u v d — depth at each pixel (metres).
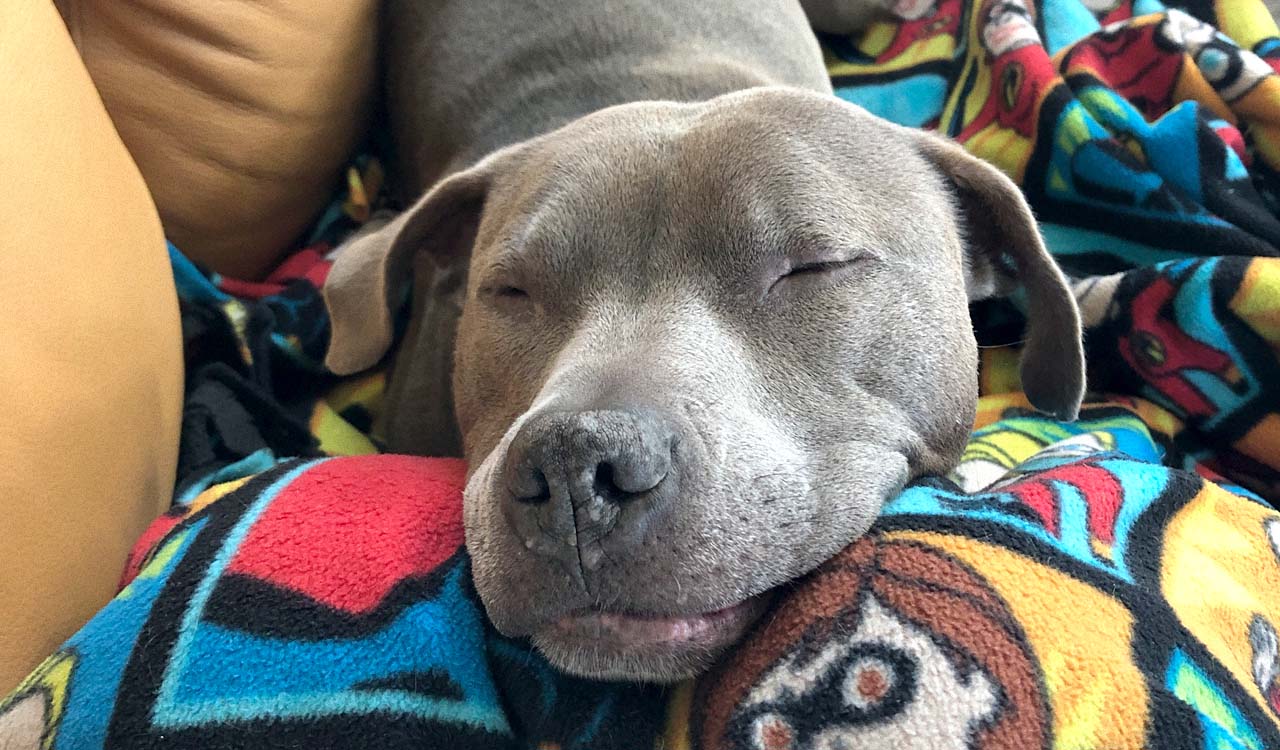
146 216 0.37
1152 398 0.42
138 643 0.20
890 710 0.18
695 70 0.45
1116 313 0.42
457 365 0.34
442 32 0.55
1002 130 0.51
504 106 0.49
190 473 0.36
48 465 0.25
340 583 0.22
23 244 0.26
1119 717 0.17
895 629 0.19
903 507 0.24
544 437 0.21
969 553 0.20
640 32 0.49
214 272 0.48
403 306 0.50
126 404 0.30
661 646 0.22
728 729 0.19
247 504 0.24
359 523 0.24
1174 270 0.40
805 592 0.21
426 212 0.35
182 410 0.37
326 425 0.43
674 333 0.26
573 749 0.21
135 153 0.42
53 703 0.20
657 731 0.21
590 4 0.50
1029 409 0.41
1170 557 0.23
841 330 0.27
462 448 0.40
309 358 0.46
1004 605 0.19
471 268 0.34
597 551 0.21
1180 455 0.41
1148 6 0.60
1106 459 0.27
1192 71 0.50
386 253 0.35
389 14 0.59
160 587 0.21
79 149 0.32
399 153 0.58
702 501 0.22
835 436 0.26
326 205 0.55
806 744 0.18
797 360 0.26
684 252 0.27
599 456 0.20
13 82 0.29
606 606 0.21
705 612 0.22
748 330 0.27
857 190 0.28
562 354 0.27
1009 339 0.45
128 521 0.29
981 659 0.18
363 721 0.20
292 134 0.46
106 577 0.27
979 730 0.17
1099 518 0.23
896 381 0.28
